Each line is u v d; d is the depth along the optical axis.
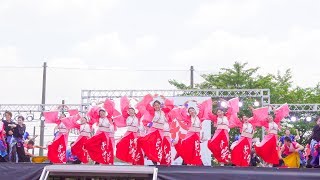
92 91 16.72
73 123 11.88
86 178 7.27
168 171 9.88
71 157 12.98
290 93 28.66
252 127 11.32
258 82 27.20
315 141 11.09
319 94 29.55
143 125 11.26
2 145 11.47
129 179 7.22
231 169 9.77
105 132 11.30
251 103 18.28
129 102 11.30
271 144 11.28
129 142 11.12
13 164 10.34
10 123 11.91
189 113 11.21
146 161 12.53
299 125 19.62
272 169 9.70
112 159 11.35
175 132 13.05
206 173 9.79
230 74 27.48
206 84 28.28
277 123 11.50
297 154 12.02
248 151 11.23
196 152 11.09
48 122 11.95
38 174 10.27
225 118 11.24
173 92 17.03
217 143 11.15
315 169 9.59
